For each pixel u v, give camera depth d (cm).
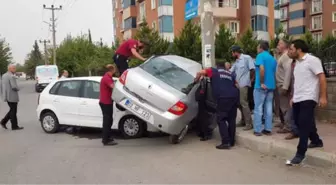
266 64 699
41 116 969
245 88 779
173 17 3422
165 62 820
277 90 790
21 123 1177
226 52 2505
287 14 6450
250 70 775
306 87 542
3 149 778
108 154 701
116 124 863
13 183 534
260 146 670
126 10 4238
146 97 727
